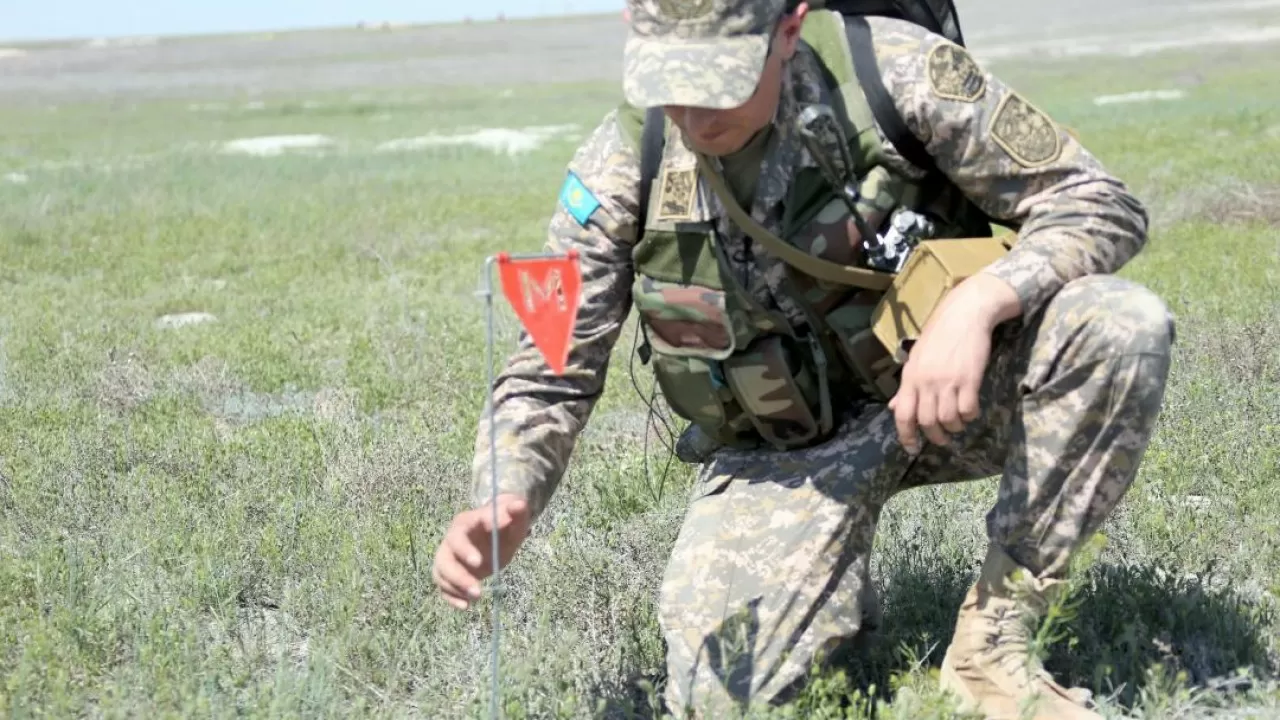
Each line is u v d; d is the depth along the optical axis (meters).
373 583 3.66
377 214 14.17
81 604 3.59
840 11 2.86
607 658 3.32
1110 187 2.74
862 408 3.03
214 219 14.15
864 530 2.93
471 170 19.41
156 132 31.53
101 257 11.38
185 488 4.64
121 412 6.00
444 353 6.87
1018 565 2.76
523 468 2.87
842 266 2.77
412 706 3.15
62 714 2.95
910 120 2.74
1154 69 36.97
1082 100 26.56
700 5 2.57
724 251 2.83
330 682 3.14
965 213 2.91
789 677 2.79
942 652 3.18
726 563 2.90
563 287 2.42
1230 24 62.41
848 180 2.76
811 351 2.89
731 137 2.67
